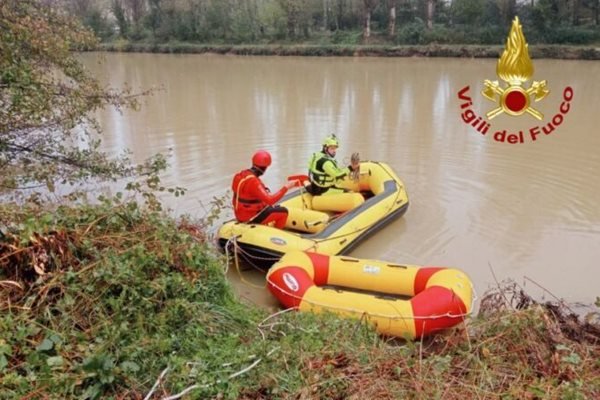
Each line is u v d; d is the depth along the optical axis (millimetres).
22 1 5191
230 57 30531
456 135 10562
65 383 2533
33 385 2518
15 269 3211
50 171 5602
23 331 2734
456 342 3439
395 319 3820
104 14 42188
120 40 36406
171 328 3227
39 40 5082
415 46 27312
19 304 3008
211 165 8758
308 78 19766
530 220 6297
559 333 3346
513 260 5301
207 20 34656
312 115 12773
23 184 5902
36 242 3268
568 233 5918
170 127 11734
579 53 23078
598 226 6090
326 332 3408
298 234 5531
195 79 20203
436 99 14570
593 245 5598
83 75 5793
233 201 5504
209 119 12516
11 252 3186
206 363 2908
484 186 7527
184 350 3096
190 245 3926
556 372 2936
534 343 3197
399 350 3258
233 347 3158
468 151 9391
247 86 17922
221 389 2736
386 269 4504
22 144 5621
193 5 35156
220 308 3627
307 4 32062
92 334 2947
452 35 27266
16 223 3553
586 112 12508
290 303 4195
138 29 36625
